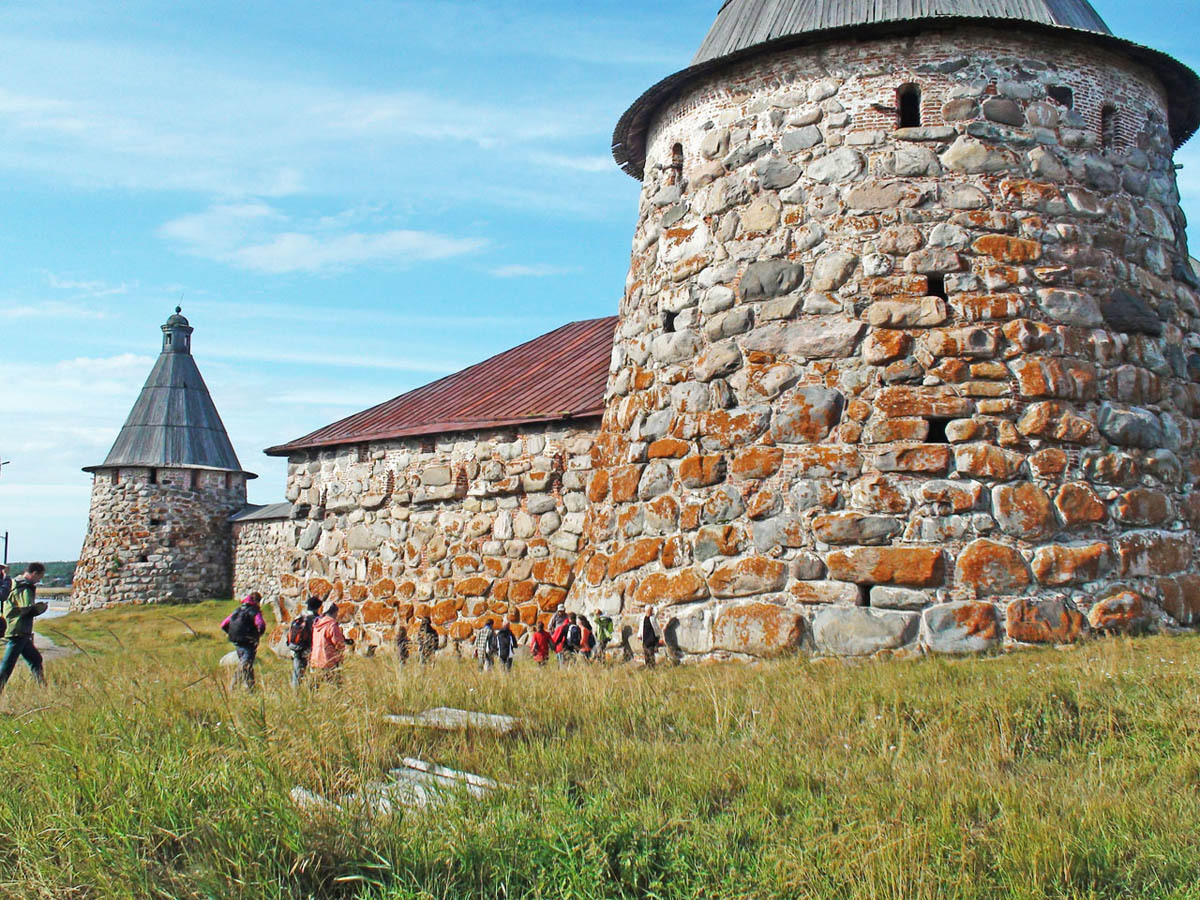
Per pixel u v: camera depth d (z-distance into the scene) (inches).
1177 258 547.8
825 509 484.7
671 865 220.8
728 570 500.1
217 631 1091.9
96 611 1533.0
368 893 207.9
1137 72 550.9
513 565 674.2
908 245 500.7
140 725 308.8
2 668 451.5
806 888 212.5
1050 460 476.1
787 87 541.3
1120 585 470.0
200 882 206.5
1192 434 522.9
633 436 566.6
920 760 282.2
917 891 207.8
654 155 605.9
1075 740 307.6
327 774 271.1
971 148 510.0
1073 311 498.3
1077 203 514.6
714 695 357.1
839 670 423.5
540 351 824.3
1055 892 209.2
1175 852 224.1
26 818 237.9
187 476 1644.9
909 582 463.5
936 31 522.6
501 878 215.0
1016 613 454.0
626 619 536.4
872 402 488.1
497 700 362.3
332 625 463.8
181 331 1745.8
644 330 581.9
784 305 516.4
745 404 516.7
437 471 716.0
